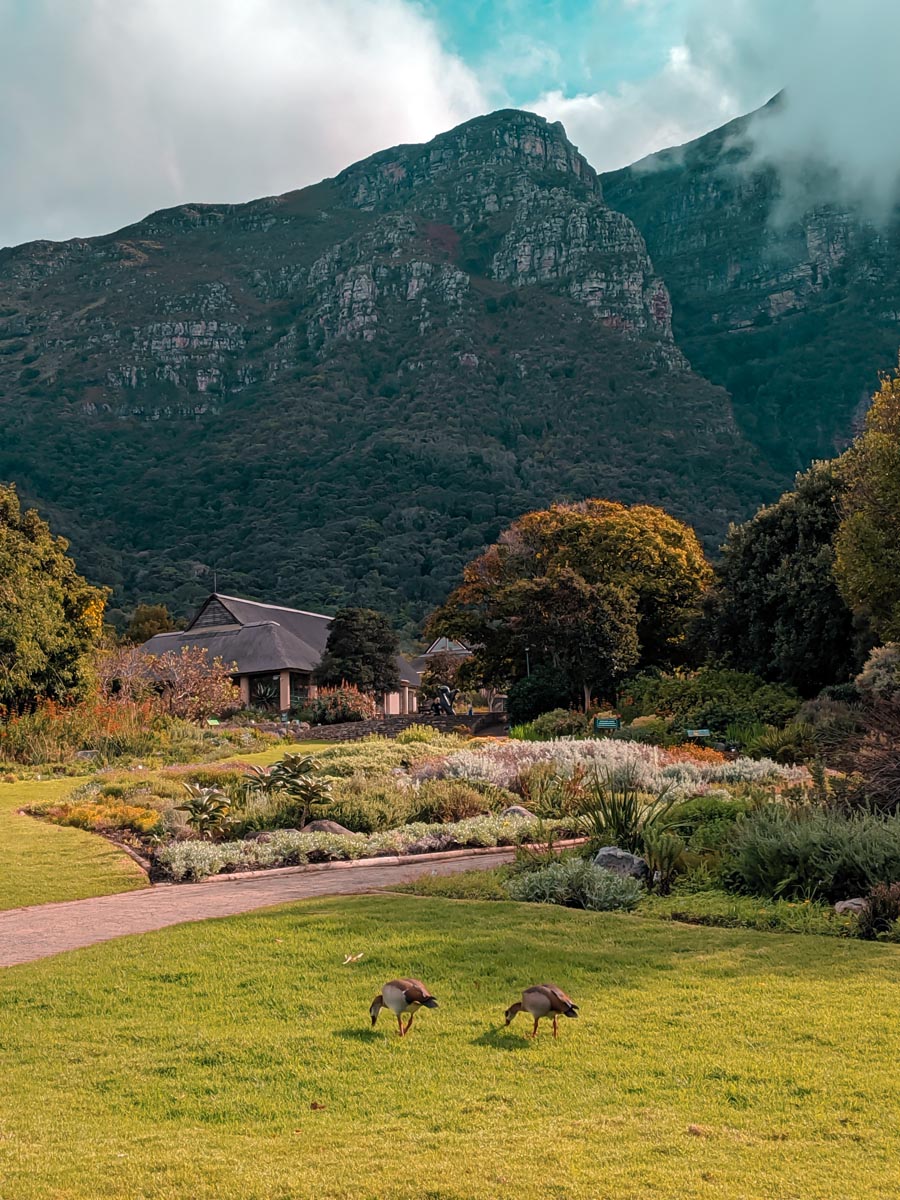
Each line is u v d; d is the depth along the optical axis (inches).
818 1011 281.3
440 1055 258.2
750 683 1421.0
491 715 1963.6
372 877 537.3
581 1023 277.4
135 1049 269.9
